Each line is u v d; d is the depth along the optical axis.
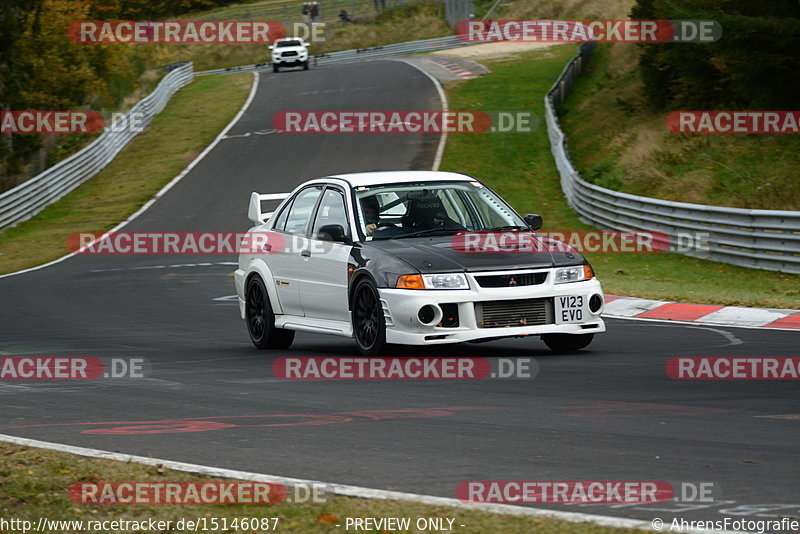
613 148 126.88
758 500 18.16
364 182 39.69
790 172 96.50
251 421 26.61
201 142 155.50
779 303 52.69
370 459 21.94
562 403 27.98
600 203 92.94
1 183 142.25
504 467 20.98
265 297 42.19
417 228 38.28
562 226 96.44
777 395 28.66
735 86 109.19
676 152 109.88
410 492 19.23
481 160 129.88
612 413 26.39
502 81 183.25
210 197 121.31
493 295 34.62
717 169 102.12
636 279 67.25
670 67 133.88
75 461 21.89
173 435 24.95
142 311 59.12
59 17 152.00
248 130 160.88
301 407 28.55
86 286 73.50
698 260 74.25
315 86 197.50
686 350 38.19
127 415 28.05
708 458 21.33
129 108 182.88
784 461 20.94
